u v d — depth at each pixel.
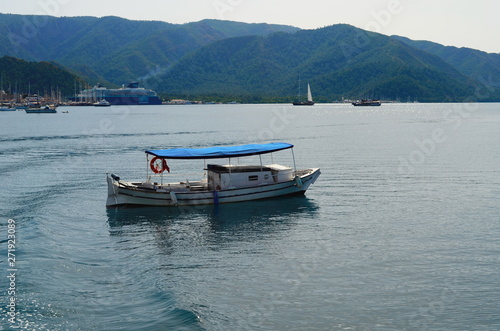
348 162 73.50
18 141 107.00
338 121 197.38
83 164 71.94
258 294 25.03
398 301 24.09
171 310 23.02
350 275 27.36
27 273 27.38
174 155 44.06
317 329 21.59
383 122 189.88
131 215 41.66
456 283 26.08
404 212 41.28
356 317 22.59
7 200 47.06
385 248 31.80
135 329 21.31
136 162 74.38
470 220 38.31
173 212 42.69
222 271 28.19
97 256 30.89
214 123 181.12
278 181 47.91
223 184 45.84
